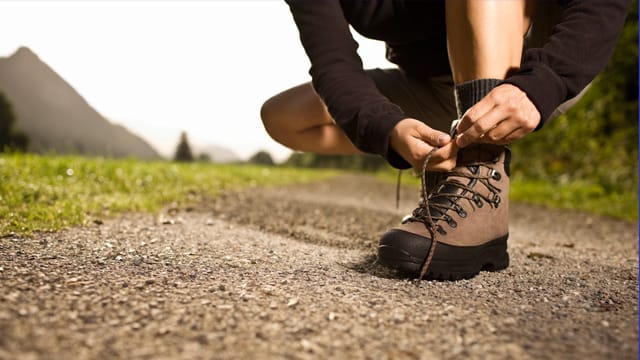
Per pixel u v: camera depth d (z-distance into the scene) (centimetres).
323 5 140
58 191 258
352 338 94
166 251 159
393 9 166
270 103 208
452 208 137
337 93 135
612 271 165
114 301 106
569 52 123
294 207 329
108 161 440
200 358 83
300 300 113
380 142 128
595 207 467
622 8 128
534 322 105
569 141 687
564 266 171
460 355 88
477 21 134
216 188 411
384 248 136
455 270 136
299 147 212
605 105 654
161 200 298
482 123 117
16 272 121
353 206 371
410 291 125
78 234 179
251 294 116
